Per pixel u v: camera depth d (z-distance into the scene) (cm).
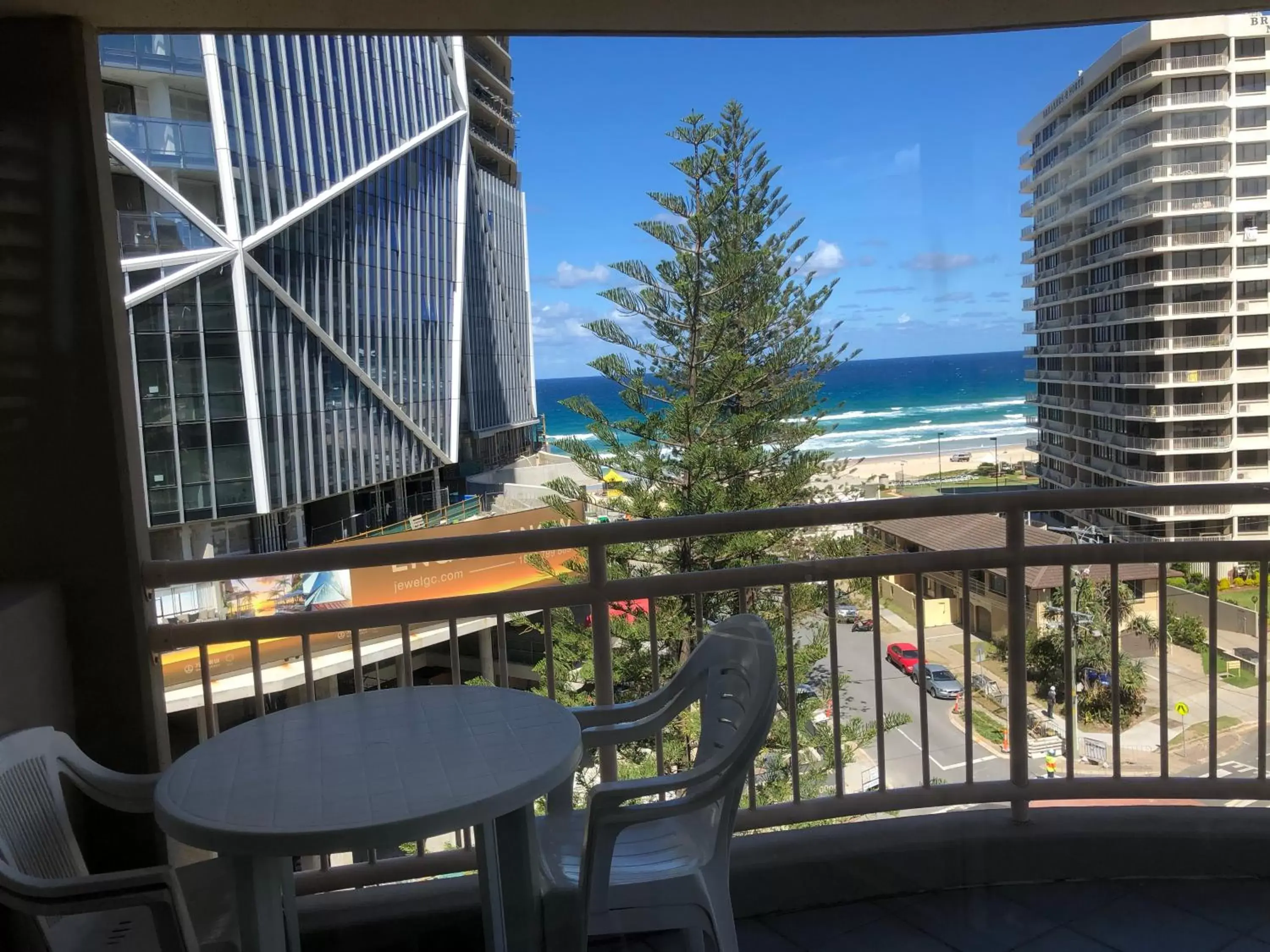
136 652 186
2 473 187
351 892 188
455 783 124
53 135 184
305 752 138
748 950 188
